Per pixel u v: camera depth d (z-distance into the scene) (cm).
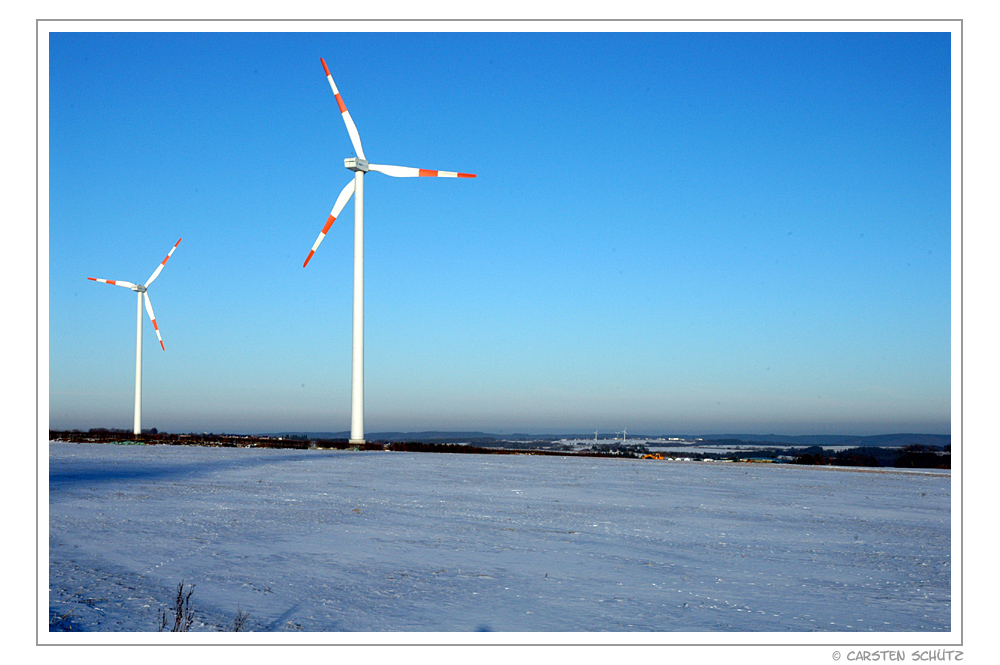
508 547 1146
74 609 775
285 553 1063
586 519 1440
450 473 2416
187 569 956
